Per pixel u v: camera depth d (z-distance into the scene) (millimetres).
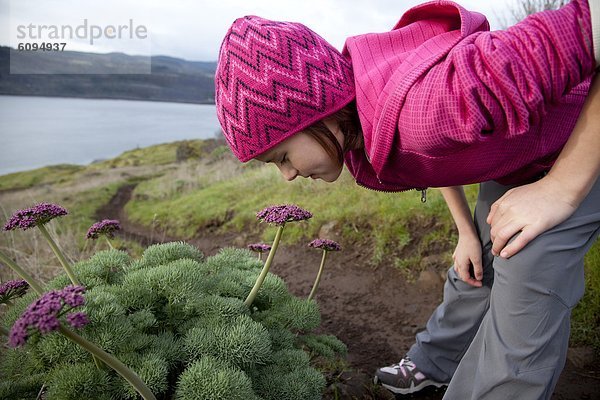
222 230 5492
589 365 1713
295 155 1062
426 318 2352
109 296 1185
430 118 861
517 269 993
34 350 1168
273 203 5172
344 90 1031
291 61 980
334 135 1095
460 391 1212
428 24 1109
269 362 1329
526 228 958
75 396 1038
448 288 1598
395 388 1673
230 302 1299
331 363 1919
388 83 972
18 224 1217
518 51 814
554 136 1050
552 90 820
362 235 3424
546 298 994
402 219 3227
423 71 910
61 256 1287
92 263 1477
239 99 1007
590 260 1972
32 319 721
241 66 998
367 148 1084
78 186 18672
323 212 4020
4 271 3207
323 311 2631
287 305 1505
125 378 991
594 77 866
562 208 938
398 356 2057
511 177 1200
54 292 791
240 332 1183
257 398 1103
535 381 1027
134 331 1197
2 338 1433
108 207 12422
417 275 2764
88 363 1108
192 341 1174
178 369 1215
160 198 10727
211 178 10930
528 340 1019
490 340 1086
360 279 2939
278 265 3490
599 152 889
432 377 1644
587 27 790
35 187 21688
